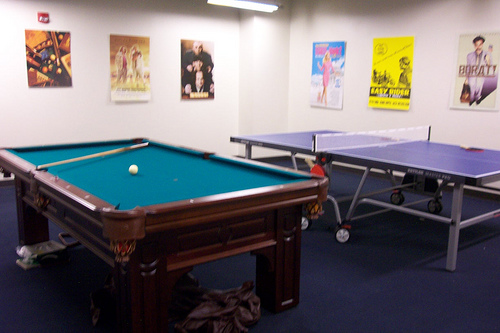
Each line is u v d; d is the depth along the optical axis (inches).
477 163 136.0
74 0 216.1
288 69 292.7
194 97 265.1
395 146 171.3
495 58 195.5
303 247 144.8
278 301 100.9
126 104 240.8
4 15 199.8
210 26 265.3
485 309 104.8
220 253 88.1
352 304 106.3
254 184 93.7
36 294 109.7
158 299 81.0
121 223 67.6
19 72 206.8
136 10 236.1
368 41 245.8
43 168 103.7
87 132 230.2
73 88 222.7
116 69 233.6
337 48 261.3
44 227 134.7
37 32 208.1
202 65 265.1
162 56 249.1
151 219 70.6
